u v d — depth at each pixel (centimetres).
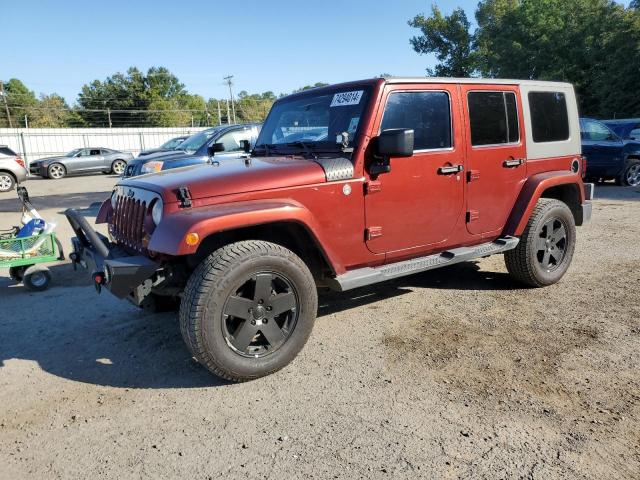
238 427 288
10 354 395
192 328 311
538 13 3522
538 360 358
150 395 329
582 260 612
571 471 244
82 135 3844
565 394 313
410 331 417
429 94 411
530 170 490
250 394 325
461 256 439
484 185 450
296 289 343
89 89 7238
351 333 417
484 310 459
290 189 346
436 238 428
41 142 3700
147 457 264
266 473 248
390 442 270
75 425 296
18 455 269
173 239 301
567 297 486
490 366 352
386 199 388
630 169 1288
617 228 789
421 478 242
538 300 480
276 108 473
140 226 355
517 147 473
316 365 361
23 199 566
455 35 4188
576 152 538
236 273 316
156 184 345
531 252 487
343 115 396
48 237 554
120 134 3981
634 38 2953
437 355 371
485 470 246
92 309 492
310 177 353
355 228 377
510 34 3641
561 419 287
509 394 314
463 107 431
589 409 296
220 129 1016
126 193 390
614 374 336
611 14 3180
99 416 305
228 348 323
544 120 503
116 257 361
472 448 263
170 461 260
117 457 265
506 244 470
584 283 526
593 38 3306
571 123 532
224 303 316
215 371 324
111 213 429
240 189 333
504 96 465
